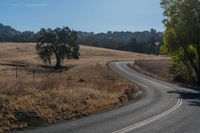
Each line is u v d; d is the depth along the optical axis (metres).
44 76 40.81
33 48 151.12
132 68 82.44
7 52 134.50
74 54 104.06
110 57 135.25
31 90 23.48
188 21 51.03
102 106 24.77
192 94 36.00
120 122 18.17
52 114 19.61
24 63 102.56
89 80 40.53
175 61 55.09
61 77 41.25
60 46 101.94
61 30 102.56
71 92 25.58
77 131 15.52
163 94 35.81
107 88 34.00
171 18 52.31
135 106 25.77
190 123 18.16
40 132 15.42
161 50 54.91
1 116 17.11
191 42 51.38
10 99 19.89
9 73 47.25
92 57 132.25
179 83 51.22
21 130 16.05
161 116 20.58
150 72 71.38
